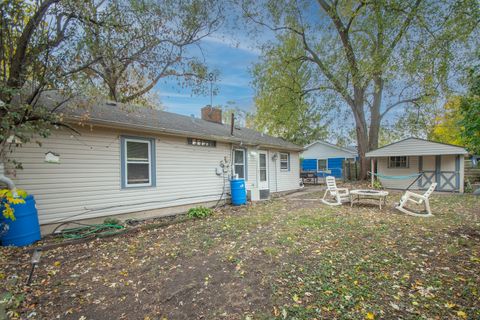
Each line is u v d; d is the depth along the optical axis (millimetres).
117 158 6375
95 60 5105
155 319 2457
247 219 6703
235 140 9328
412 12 10484
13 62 4453
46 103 5621
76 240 4836
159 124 7219
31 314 2520
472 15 9469
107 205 6168
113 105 7816
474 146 4801
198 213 7094
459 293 2752
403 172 14195
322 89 15055
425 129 17047
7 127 3988
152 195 7102
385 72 11445
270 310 2543
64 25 4652
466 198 10023
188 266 3684
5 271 3473
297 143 24984
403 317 2367
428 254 3926
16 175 4824
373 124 16641
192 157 8242
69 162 5562
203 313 2535
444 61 10625
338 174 24047
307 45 16094
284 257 3924
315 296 2777
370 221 6227
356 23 13117
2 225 4285
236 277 3289
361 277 3186
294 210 7941
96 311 2600
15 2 4055
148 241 4938
